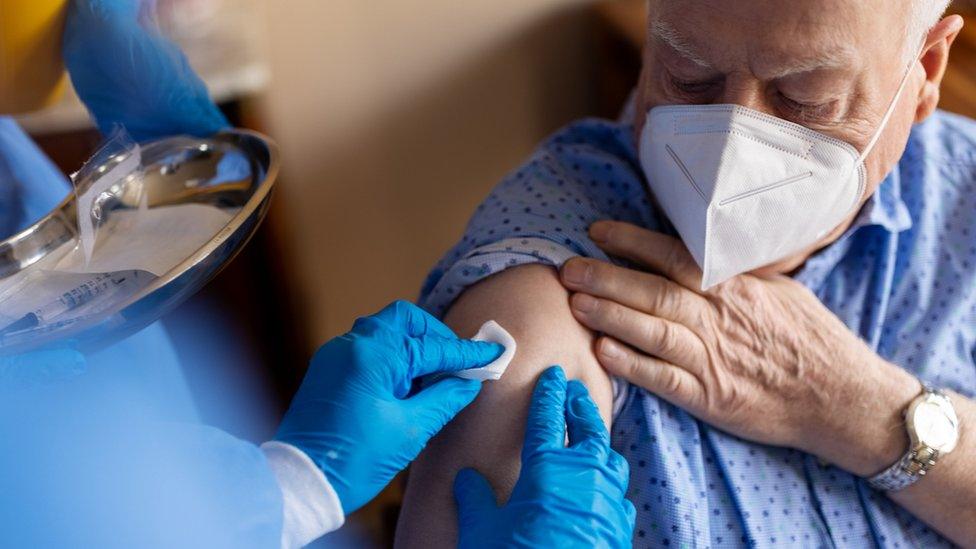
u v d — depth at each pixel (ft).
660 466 3.36
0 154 3.67
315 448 2.75
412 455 2.89
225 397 6.56
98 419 2.45
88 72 3.49
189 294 2.64
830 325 3.56
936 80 3.48
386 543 6.54
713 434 3.52
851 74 2.97
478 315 3.31
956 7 5.64
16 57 3.12
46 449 2.30
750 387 3.43
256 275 6.59
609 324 3.30
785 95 3.03
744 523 3.45
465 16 6.28
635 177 3.78
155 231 2.96
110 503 2.29
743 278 3.55
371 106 6.46
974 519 3.59
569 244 3.49
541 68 6.59
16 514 2.21
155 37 3.67
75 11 3.34
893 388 3.52
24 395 2.34
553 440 2.93
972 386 3.90
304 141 6.48
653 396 3.44
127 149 3.07
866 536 3.64
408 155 6.72
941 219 3.99
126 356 3.38
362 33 6.14
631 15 6.21
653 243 3.48
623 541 2.80
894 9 2.94
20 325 2.54
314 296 7.18
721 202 3.11
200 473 2.47
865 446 3.50
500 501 3.05
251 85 5.56
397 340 2.99
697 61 3.01
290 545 2.67
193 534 2.35
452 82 6.50
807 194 3.18
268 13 5.86
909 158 4.04
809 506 3.58
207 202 3.18
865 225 3.73
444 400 2.98
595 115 6.86
